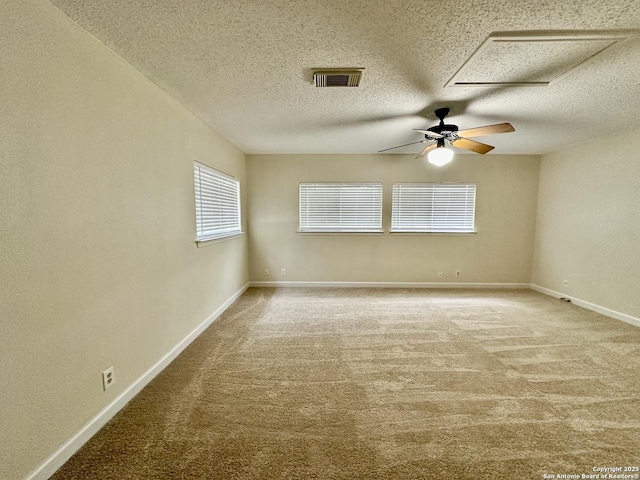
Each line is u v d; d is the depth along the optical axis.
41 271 1.24
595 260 3.52
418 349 2.53
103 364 1.60
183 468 1.33
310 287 4.62
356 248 4.61
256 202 4.53
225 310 3.53
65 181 1.35
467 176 4.48
